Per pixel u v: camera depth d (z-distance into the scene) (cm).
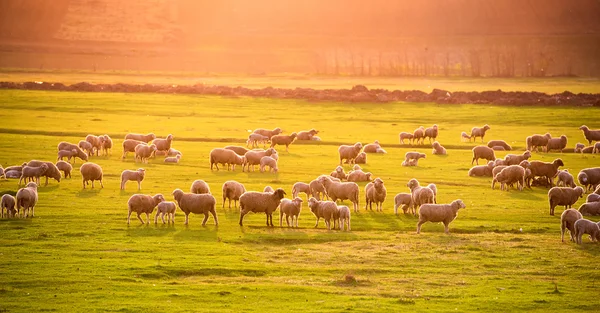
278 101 16738
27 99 15325
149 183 6825
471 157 9194
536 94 17075
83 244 4447
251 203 5078
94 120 12462
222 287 3684
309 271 4066
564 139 9712
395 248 4597
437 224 5294
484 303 3519
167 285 3700
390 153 9556
